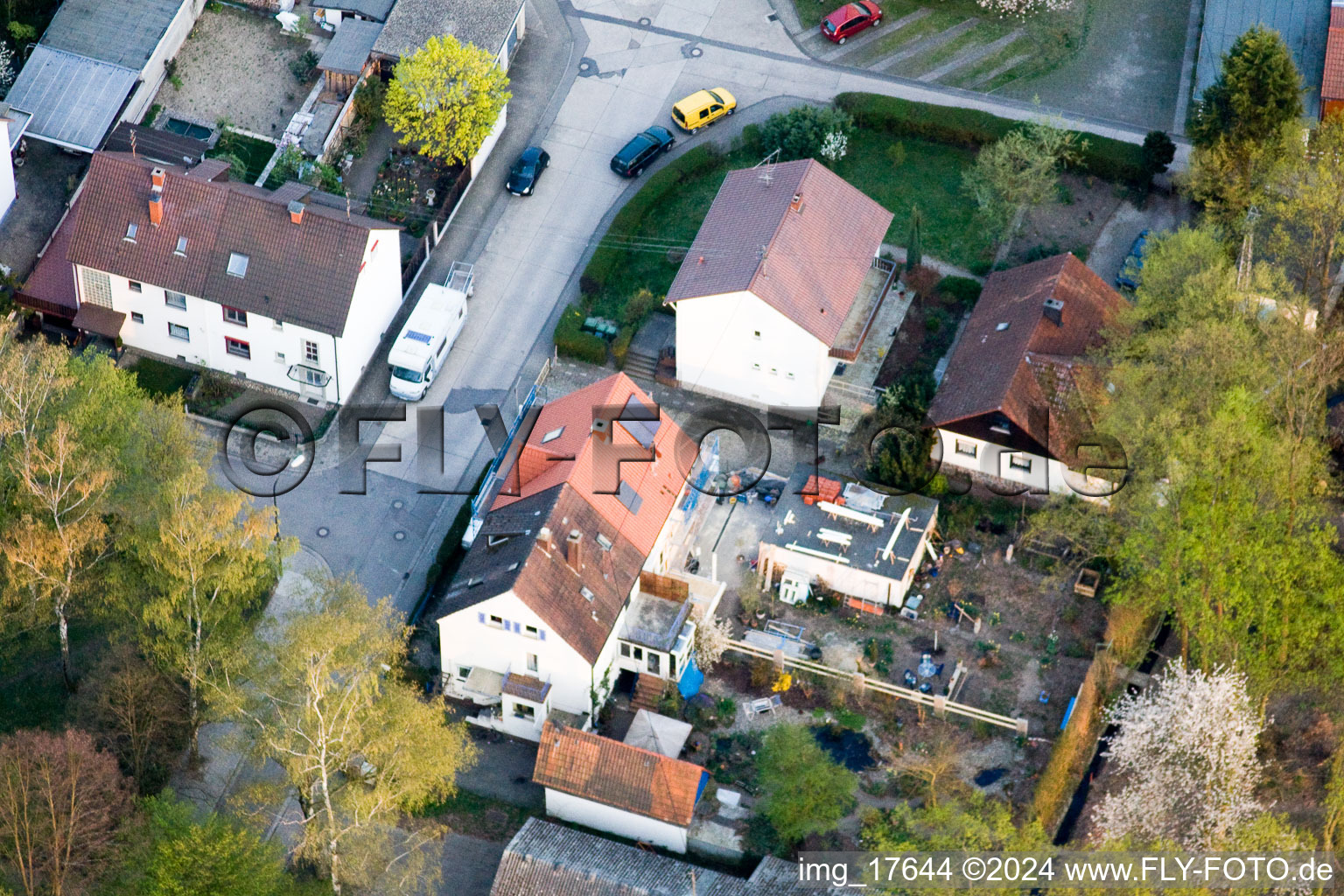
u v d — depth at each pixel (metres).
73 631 86.12
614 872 75.44
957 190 106.62
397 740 73.00
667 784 77.94
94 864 73.69
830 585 88.31
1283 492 80.38
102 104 104.69
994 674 85.00
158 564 77.06
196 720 79.94
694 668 84.19
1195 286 89.00
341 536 91.19
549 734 78.94
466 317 100.75
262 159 106.38
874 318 100.12
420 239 103.81
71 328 99.31
